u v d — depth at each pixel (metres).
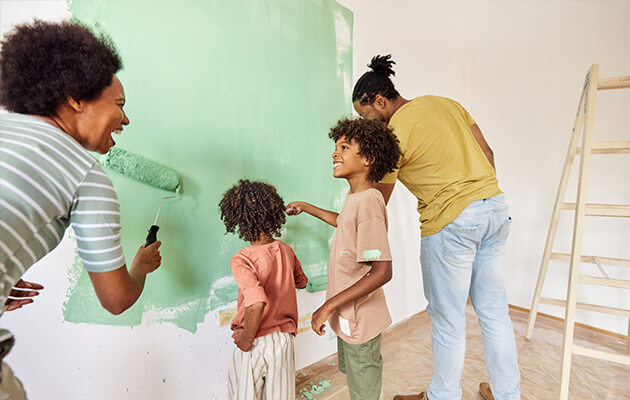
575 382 1.59
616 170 2.09
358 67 1.78
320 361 1.69
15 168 0.46
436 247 1.17
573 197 2.25
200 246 1.21
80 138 0.61
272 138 1.41
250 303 0.84
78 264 0.95
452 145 1.15
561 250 2.32
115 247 0.56
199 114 1.17
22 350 0.87
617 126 2.07
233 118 1.27
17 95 0.54
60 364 0.93
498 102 2.61
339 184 1.74
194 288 1.20
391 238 2.11
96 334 0.99
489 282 1.23
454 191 1.12
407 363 1.74
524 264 2.51
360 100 1.27
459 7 2.62
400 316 2.23
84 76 0.56
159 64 1.06
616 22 2.06
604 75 2.11
